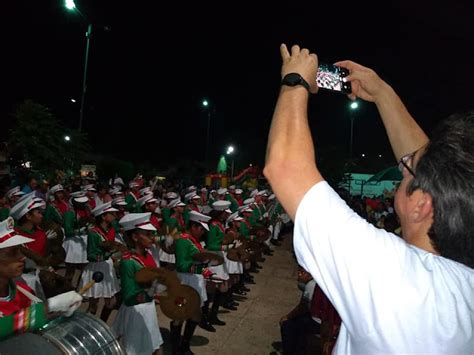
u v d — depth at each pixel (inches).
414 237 41.0
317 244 36.7
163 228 318.7
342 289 35.5
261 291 353.4
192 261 230.8
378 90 67.0
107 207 251.9
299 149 39.8
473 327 34.1
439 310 33.5
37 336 87.7
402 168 45.4
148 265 176.7
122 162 1072.8
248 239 348.2
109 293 238.5
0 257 108.1
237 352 226.2
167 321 259.0
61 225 346.3
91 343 93.3
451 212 36.8
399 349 32.9
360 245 35.3
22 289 119.1
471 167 36.6
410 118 66.5
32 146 557.9
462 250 37.4
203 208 538.0
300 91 43.6
